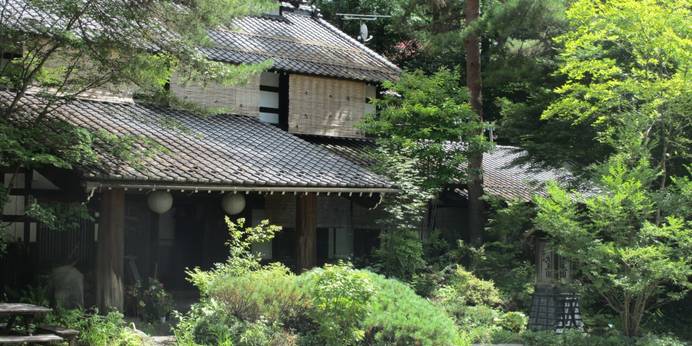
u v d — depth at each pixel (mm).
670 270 13172
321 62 20453
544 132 20922
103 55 13203
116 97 16750
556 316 14539
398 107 19641
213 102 18406
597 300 17453
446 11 22781
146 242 16453
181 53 13648
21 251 13930
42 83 13805
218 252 17672
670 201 13875
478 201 21047
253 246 18016
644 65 15250
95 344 11242
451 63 31734
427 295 16156
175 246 17328
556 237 14758
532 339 13812
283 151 16516
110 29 13430
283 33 21906
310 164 16047
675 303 17641
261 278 11484
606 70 15602
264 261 18203
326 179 15297
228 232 17844
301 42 21609
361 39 26672
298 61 19953
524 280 18406
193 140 15766
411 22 24016
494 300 16516
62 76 14273
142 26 13562
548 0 19688
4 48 13148
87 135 12781
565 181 21484
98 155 13445
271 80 19734
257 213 18312
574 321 14797
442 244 19812
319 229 18969
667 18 14398
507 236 20469
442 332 11320
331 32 23797
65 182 13867
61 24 13859
